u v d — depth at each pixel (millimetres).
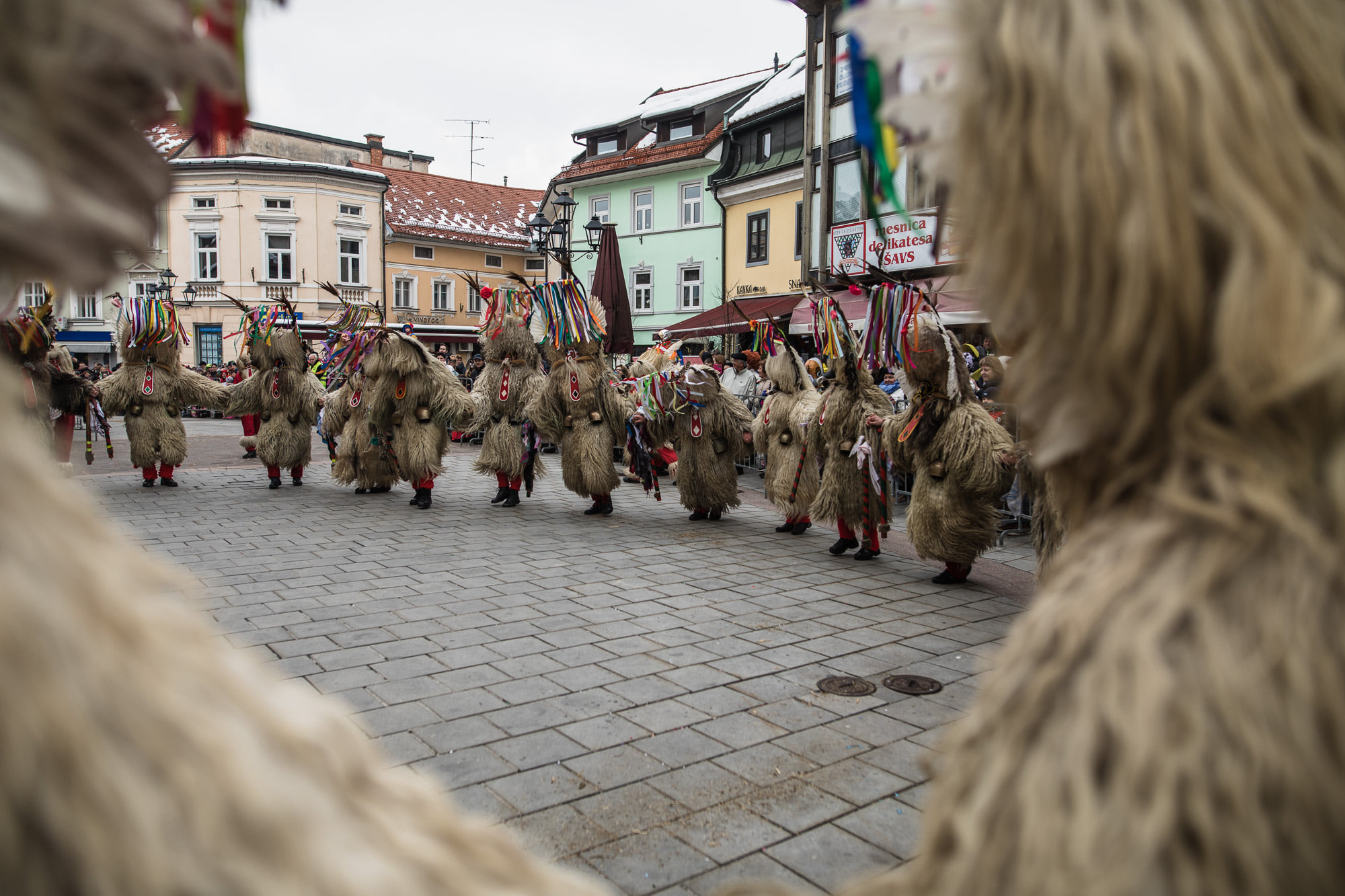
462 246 40344
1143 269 493
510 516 9000
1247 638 480
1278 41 488
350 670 4277
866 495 6816
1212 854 468
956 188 608
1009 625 5125
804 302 16562
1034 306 577
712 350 20453
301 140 39594
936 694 4016
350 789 527
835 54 17453
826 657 4523
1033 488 4219
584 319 8664
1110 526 583
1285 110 476
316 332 28453
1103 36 498
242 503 9594
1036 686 552
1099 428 581
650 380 8406
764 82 26438
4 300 390
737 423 8555
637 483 11641
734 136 24203
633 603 5570
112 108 402
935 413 5809
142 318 10070
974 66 569
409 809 578
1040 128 520
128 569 445
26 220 367
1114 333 519
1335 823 468
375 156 41469
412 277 39062
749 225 24047
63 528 395
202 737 419
